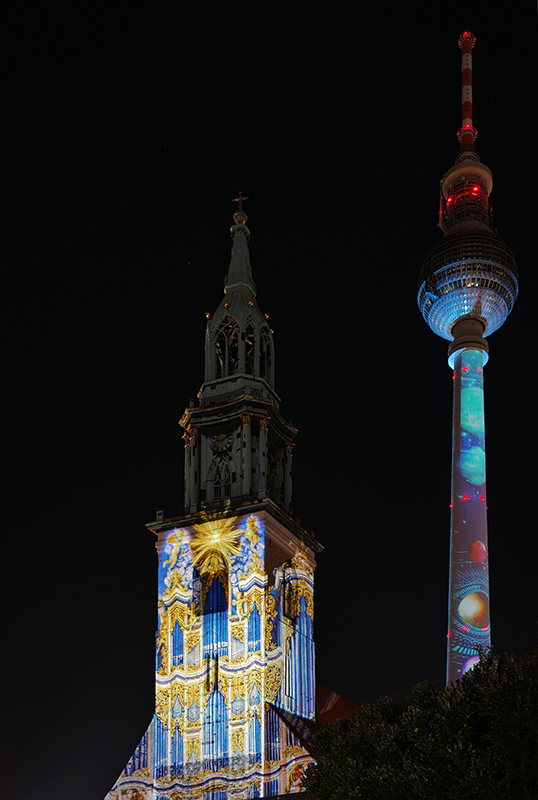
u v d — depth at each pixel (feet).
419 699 165.17
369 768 161.58
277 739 249.34
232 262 328.90
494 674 156.35
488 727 153.99
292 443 308.81
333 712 282.15
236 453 292.20
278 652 265.34
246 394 295.48
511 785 142.51
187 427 301.02
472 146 638.12
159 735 261.24
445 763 151.33
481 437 546.67
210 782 249.75
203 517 281.33
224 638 265.95
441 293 594.24
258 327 314.14
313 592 290.15
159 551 284.00
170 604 276.00
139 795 255.29
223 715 256.93
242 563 272.31
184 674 266.16
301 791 240.12
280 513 281.33
